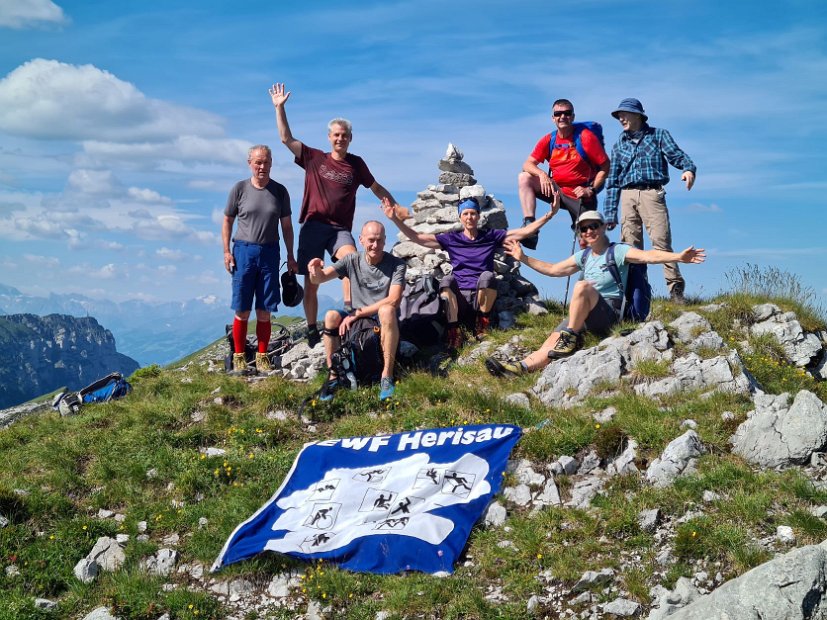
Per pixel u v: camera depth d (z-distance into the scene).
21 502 3.93
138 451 4.45
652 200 5.60
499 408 4.30
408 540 3.39
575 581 3.01
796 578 2.39
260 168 5.48
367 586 3.21
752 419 3.66
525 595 3.01
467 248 5.64
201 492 4.05
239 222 5.59
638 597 2.88
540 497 3.55
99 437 4.67
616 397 4.17
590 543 3.18
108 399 5.36
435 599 3.04
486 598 3.04
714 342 4.60
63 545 3.66
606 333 4.96
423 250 6.53
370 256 5.02
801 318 5.30
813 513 3.10
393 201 5.74
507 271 6.24
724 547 2.99
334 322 4.87
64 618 3.23
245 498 3.89
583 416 4.04
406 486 3.71
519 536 3.32
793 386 4.62
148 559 3.55
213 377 5.54
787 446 3.45
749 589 2.44
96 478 4.27
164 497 4.06
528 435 3.88
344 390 4.79
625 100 5.63
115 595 3.26
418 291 5.57
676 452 3.54
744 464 3.51
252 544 3.50
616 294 5.01
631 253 4.92
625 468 3.63
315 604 3.16
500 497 3.58
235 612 3.20
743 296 5.54
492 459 3.77
